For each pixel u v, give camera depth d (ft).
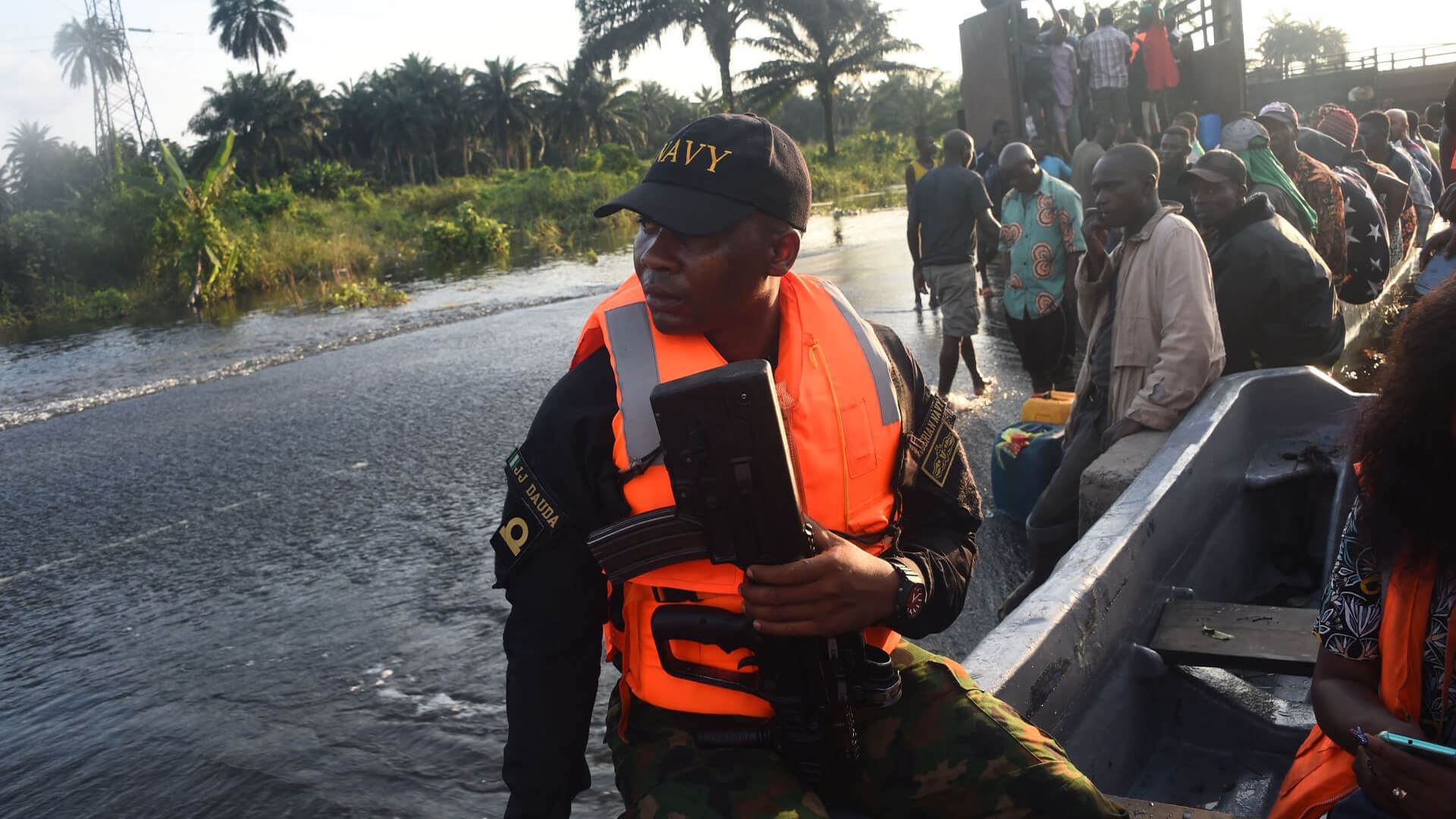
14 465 27.09
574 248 89.66
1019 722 5.05
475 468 23.40
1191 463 10.96
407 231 113.39
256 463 25.21
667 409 4.15
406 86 292.40
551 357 36.42
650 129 370.73
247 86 272.10
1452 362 4.63
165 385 37.27
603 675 13.66
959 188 23.52
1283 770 8.75
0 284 70.08
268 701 13.39
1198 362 12.75
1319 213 20.74
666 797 4.43
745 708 4.70
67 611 16.98
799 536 4.21
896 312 37.68
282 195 107.86
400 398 31.58
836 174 147.84
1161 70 39.55
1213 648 8.89
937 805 4.91
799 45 165.27
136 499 22.99
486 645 14.64
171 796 11.42
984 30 40.42
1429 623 4.99
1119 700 8.58
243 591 17.25
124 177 82.89
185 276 69.67
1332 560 8.91
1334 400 13.28
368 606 16.21
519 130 303.68
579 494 4.54
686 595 4.61
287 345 44.78
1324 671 5.47
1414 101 77.56
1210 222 15.05
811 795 4.56
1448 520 4.80
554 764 4.55
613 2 155.33
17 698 14.05
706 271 4.43
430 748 12.10
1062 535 14.20
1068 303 25.70
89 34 212.64
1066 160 39.81
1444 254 15.79
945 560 5.17
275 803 11.12
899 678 4.73
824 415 4.74
